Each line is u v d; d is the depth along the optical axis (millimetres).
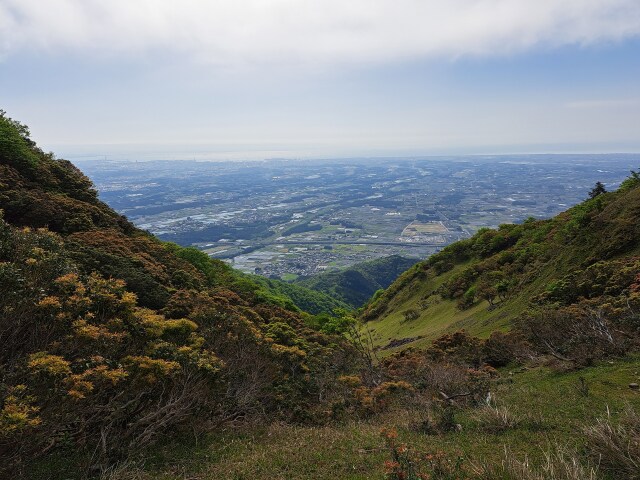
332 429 9039
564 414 7898
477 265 47594
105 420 6742
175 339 9734
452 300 45438
